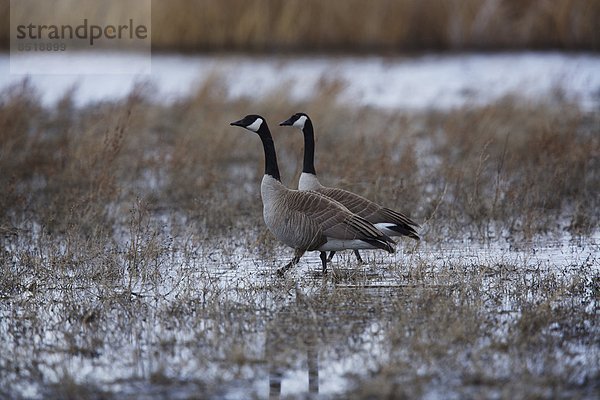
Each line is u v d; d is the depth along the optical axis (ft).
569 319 53.31
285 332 51.55
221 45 197.36
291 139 113.29
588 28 200.23
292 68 172.24
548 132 103.09
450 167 92.53
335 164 97.19
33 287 61.77
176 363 47.01
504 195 86.12
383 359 46.19
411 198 85.92
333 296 57.77
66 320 54.85
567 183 91.09
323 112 123.95
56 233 77.56
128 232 78.79
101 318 55.26
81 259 66.59
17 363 47.47
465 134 111.75
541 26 201.87
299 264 68.90
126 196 88.89
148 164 99.14
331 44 200.54
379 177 85.92
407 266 66.03
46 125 122.11
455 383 43.75
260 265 68.33
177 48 196.24
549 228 79.15
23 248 72.43
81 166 92.43
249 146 114.42
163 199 90.89
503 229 79.15
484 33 203.21
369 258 69.82
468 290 58.90
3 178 92.79
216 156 104.47
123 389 43.80
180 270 65.62
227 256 70.79
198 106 130.52
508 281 62.03
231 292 60.23
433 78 168.25
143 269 63.87
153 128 123.54
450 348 48.03
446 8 201.98
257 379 44.88
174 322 53.57
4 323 54.85
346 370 45.75
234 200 88.17
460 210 83.61
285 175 98.63
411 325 51.70
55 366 46.88
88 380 45.09
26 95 127.03
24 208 84.33
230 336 50.26
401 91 153.99
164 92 148.66
